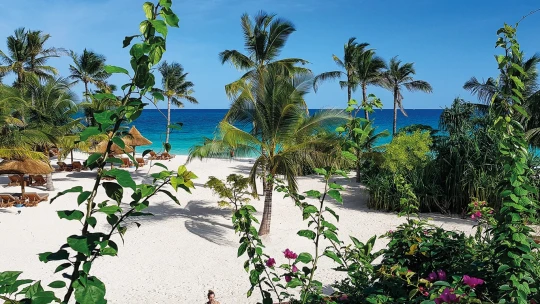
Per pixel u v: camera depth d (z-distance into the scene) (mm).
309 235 3311
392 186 17938
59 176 26062
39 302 1667
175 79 42938
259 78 14617
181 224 15664
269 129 14609
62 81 36344
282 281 10312
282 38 27219
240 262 12234
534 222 3178
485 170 16625
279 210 18219
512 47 3162
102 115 1658
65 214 1684
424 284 3572
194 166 30266
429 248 3893
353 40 35188
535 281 3227
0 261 11859
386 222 16172
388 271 3727
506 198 3123
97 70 40844
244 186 15617
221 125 14523
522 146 3139
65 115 31875
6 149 18031
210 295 8273
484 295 3172
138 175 24500
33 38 35500
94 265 11875
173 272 11484
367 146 22828
